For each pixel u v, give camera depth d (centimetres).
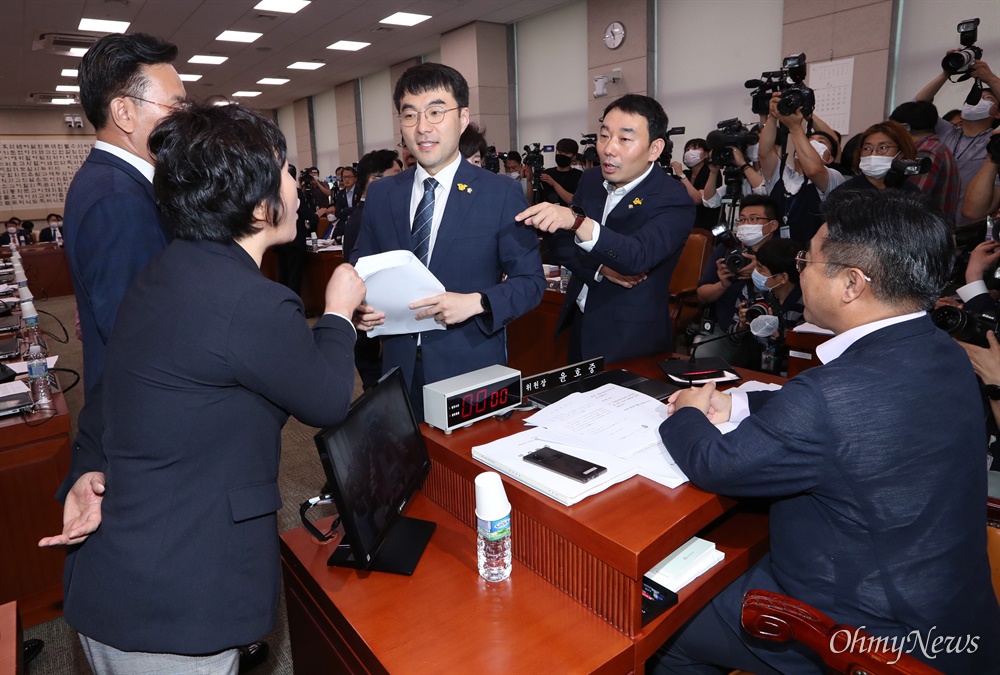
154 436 85
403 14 777
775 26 596
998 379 144
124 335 87
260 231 91
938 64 496
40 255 782
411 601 104
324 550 119
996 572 110
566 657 92
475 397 129
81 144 1375
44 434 190
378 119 1184
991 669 100
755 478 96
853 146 342
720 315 279
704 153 481
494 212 157
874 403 93
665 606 100
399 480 116
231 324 82
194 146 83
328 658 111
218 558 89
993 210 262
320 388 88
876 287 97
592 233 157
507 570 109
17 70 928
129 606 87
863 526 96
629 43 713
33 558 193
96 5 660
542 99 862
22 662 80
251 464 91
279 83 1205
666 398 139
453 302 137
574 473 107
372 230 172
